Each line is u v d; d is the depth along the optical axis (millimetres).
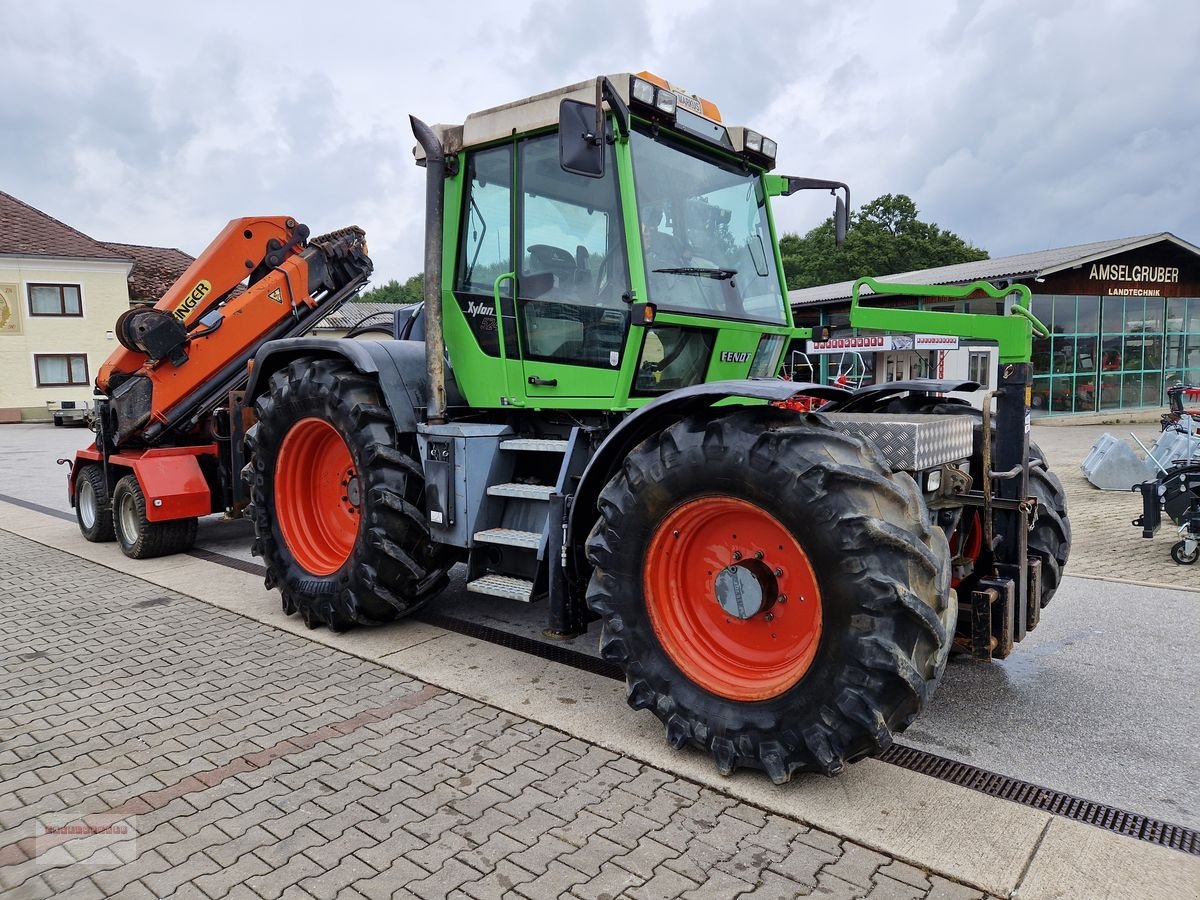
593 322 3660
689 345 3842
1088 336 20125
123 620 4797
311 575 4492
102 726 3334
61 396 27016
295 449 4586
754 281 4199
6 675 3914
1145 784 2838
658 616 3055
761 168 4293
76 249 26984
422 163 4293
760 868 2357
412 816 2643
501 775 2908
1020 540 3164
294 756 3059
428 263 3990
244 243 6359
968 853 2414
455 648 4242
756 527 2896
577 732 3234
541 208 3818
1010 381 3191
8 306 25859
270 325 6492
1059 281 18953
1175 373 21547
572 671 3908
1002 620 3111
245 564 6188
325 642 4348
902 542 2488
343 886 2293
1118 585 5312
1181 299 21250
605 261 3580
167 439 6523
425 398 4266
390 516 4070
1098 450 9711
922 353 13641
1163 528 7113
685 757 3018
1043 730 3268
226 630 4594
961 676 3834
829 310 19047
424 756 3055
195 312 6164
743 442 2758
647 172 3600
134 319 5801
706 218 3939
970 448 3510
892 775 2895
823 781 2850
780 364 4520
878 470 2676
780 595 2861
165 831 2570
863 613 2510
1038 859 2383
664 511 2973
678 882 2291
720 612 3047
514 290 3941
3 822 2637
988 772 2924
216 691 3697
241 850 2467
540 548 3562
